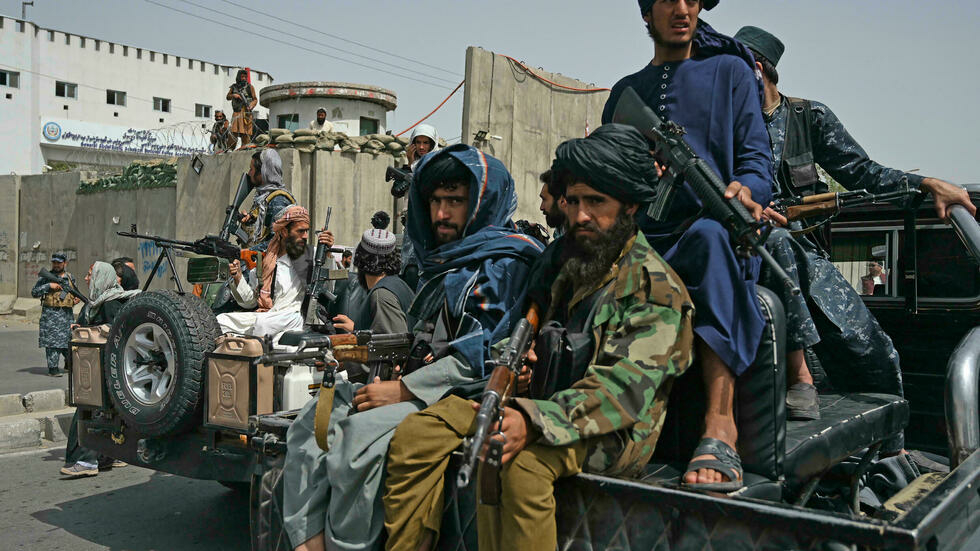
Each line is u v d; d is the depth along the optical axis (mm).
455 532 1967
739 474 1760
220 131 13914
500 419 1686
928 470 2947
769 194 2225
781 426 1851
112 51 45562
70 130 43219
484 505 1817
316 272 4062
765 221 2016
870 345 2598
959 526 1742
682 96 2350
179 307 3740
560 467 1741
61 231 17609
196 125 46406
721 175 2271
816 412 2176
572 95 10023
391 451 1983
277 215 4820
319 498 2162
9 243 18984
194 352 3670
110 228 16047
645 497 1661
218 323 3893
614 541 1728
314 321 3955
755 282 2072
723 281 1883
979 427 2324
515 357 1795
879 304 3408
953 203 2658
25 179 18766
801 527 1456
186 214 13594
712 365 1893
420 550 1974
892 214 3408
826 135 3043
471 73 8375
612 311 1889
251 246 4828
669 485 1679
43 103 43188
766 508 1501
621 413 1744
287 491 2238
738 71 2307
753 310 1859
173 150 42438
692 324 1893
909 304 3314
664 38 2389
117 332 3969
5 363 11195
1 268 19203
